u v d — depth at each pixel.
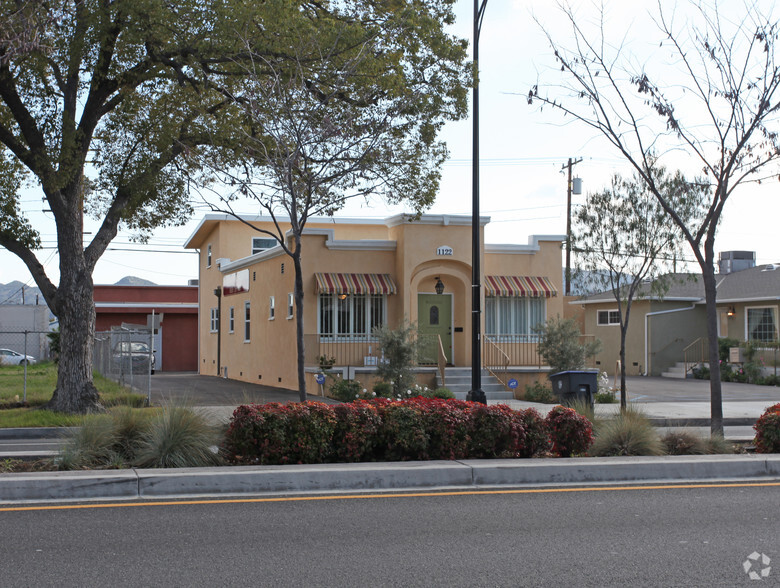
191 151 15.84
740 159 12.68
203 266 40.78
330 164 13.77
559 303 25.06
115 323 46.72
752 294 34.06
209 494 8.34
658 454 10.48
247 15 14.86
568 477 9.24
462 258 23.95
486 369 23.84
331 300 23.66
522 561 6.04
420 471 8.91
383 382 21.08
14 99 15.92
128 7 14.62
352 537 6.70
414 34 16.05
